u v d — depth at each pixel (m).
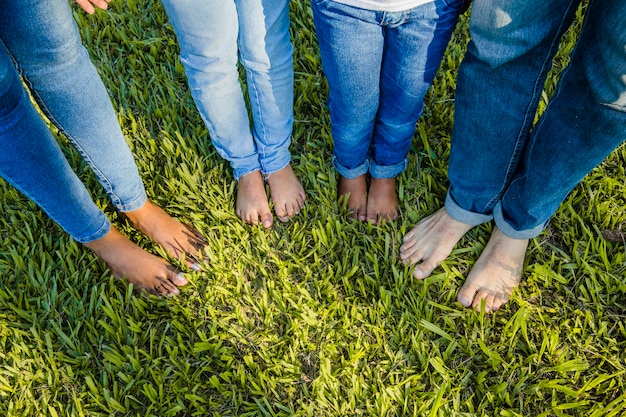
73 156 2.25
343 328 1.87
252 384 1.79
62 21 1.35
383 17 1.41
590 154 1.44
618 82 1.20
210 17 1.46
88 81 1.54
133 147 2.29
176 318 1.92
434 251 1.98
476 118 1.60
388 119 1.82
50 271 1.99
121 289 2.00
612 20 1.12
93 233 1.86
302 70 2.47
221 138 1.94
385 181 2.07
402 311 1.91
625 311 1.88
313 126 2.36
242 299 1.97
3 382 1.80
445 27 1.46
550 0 1.23
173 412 1.75
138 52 2.52
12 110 1.37
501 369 1.81
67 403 1.80
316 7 1.47
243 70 2.46
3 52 1.28
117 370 1.83
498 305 1.90
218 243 2.04
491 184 1.79
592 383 1.74
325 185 2.17
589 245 2.00
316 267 2.01
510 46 1.33
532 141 1.61
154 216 2.01
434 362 1.79
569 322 1.88
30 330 1.87
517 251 1.91
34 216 2.09
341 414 1.75
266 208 2.09
